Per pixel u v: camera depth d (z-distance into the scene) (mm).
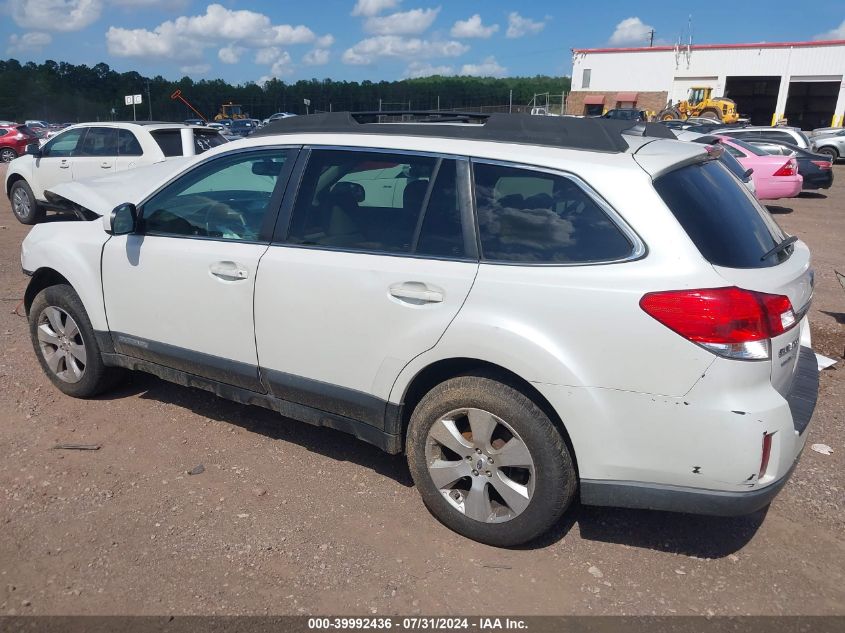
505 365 2895
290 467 3842
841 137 26938
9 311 6562
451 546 3170
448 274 3045
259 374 3695
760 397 2652
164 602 2783
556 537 3244
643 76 50156
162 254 3936
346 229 3404
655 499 2781
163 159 10562
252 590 2861
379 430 3367
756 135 18703
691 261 2670
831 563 3082
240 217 3777
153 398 4680
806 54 44875
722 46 47219
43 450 3951
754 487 2660
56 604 2760
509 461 3002
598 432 2781
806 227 12797
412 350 3129
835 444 4148
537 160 3002
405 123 3535
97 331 4324
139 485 3623
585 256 2834
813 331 6355
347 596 2840
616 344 2709
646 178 2803
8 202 14547
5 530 3217
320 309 3381
